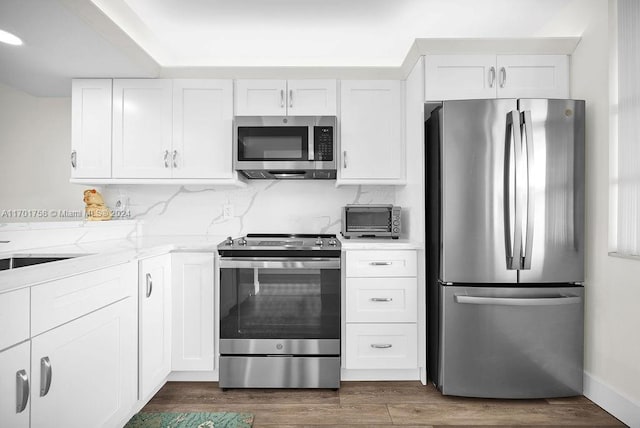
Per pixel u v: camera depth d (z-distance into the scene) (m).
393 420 1.98
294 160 2.58
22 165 2.85
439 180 2.24
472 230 2.17
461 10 2.31
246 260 2.31
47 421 1.27
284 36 2.61
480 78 2.33
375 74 2.68
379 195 3.01
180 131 2.63
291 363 2.30
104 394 1.62
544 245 2.15
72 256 1.74
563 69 2.35
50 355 1.28
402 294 2.38
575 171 2.15
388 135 2.69
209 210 2.98
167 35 2.57
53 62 2.32
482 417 2.01
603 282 2.09
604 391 2.06
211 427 1.89
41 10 1.73
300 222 3.00
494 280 2.16
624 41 1.96
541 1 2.22
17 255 1.75
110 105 2.61
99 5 2.14
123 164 2.62
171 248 2.33
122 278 1.78
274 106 2.65
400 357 2.38
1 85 2.81
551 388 2.16
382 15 2.36
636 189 1.90
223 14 2.32
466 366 2.18
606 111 2.06
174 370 2.35
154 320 2.11
